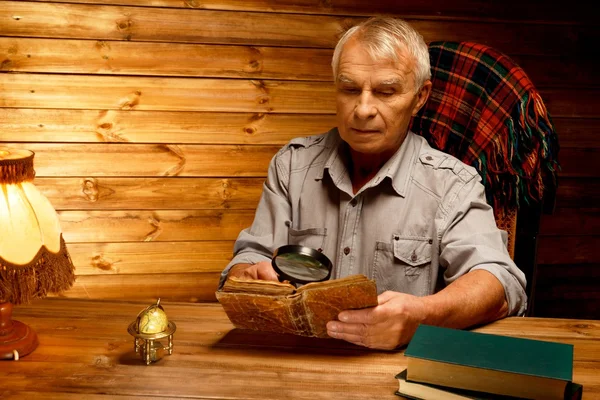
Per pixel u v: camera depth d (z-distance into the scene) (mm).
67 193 2805
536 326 1654
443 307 1529
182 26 2713
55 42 2664
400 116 1784
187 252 2934
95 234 2857
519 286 1719
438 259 1871
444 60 2271
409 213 1877
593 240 3086
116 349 1502
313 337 1564
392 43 1725
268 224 2018
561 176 3016
